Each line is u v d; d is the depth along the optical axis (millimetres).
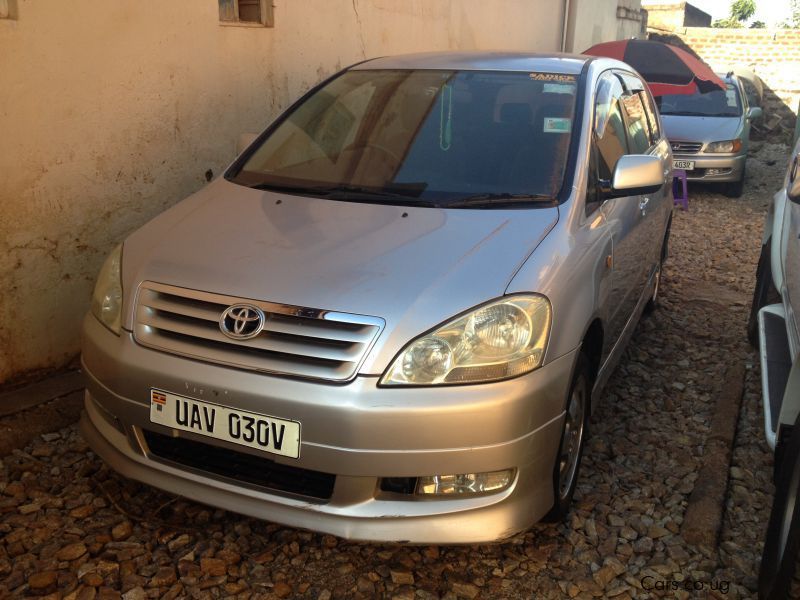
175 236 2975
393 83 3820
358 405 2383
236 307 2561
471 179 3234
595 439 3791
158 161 4348
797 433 2576
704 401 4270
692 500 3250
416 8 6941
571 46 11250
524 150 3344
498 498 2547
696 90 9195
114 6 3922
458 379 2439
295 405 2418
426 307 2486
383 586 2707
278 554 2846
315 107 3846
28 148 3641
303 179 3398
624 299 3801
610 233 3328
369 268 2637
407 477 2475
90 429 2969
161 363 2602
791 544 2375
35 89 3619
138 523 2965
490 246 2764
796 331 3119
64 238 3900
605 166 3547
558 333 2639
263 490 2588
